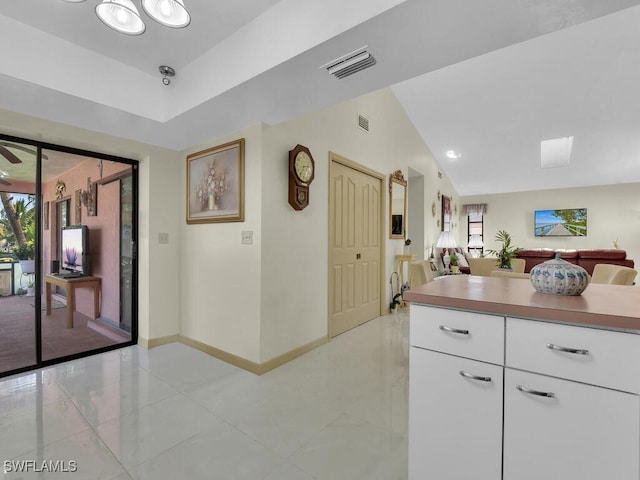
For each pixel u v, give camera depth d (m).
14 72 1.71
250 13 1.72
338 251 3.41
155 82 2.36
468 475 1.14
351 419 1.87
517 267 4.32
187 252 3.11
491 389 1.09
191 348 3.01
